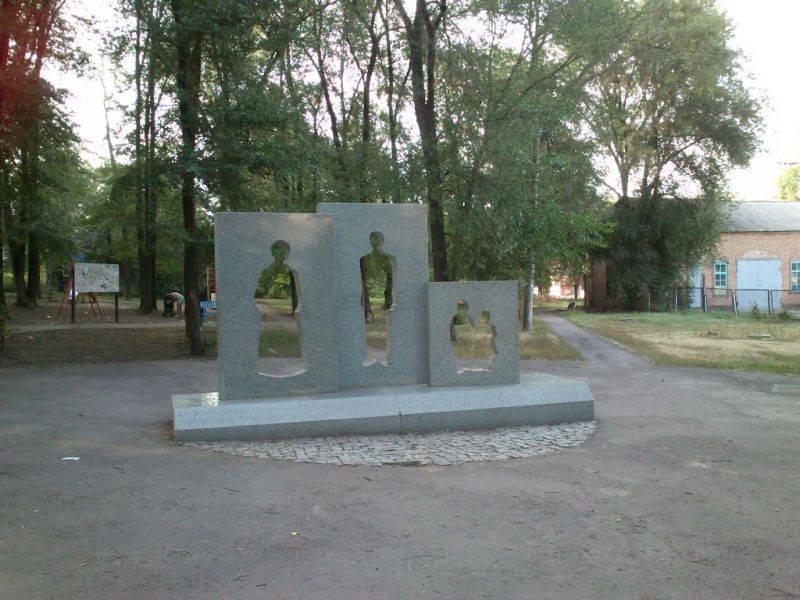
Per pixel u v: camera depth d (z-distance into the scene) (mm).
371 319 28406
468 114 16531
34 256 29938
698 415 8930
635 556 4270
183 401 7898
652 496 5480
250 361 8039
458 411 8102
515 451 7000
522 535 4621
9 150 16000
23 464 6312
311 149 15094
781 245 41531
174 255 29438
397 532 4668
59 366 13797
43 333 19375
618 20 18875
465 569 4070
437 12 17531
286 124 14461
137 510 5086
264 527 4750
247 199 14781
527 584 3871
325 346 8328
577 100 20266
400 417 7910
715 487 5730
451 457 6730
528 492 5574
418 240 8969
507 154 16016
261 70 17188
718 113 33719
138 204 17219
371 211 8812
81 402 9672
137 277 45188
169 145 14766
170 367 13750
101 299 40656
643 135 35531
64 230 27922
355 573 4012
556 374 13047
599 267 42438
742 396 10445
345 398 7895
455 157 16422
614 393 10766
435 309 8781
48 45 16016
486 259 18375
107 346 17203
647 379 12344
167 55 14852
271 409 7590
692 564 4148
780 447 7141
